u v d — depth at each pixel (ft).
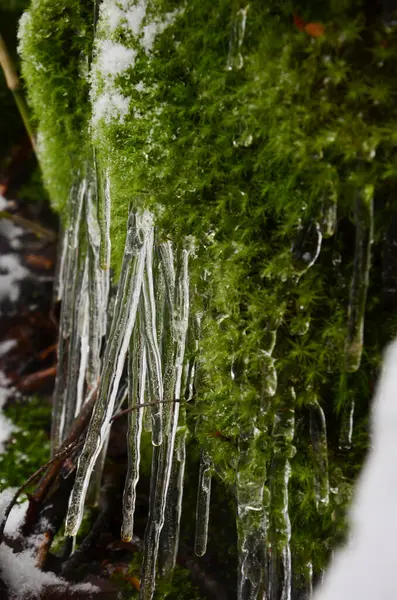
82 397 3.57
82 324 3.38
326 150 2.60
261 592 2.82
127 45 2.76
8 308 5.29
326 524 2.80
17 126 5.91
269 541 2.79
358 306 2.60
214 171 2.73
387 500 2.74
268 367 2.72
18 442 4.12
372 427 2.75
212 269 2.79
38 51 3.20
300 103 2.57
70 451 3.14
